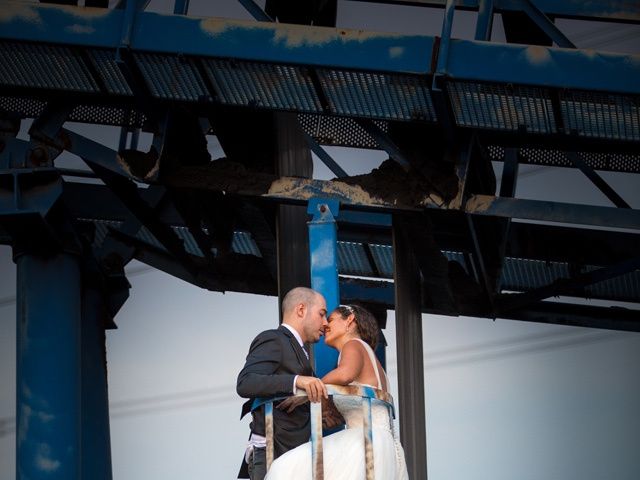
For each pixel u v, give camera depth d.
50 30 9.64
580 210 10.24
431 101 9.70
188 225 12.07
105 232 13.48
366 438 7.77
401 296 11.10
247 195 10.23
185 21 9.60
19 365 10.30
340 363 7.95
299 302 8.37
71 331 10.38
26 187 10.27
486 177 11.17
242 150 10.80
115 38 9.60
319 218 9.82
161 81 9.85
